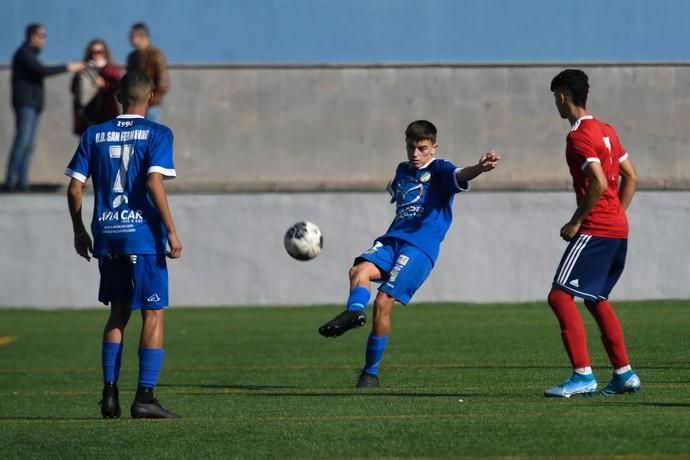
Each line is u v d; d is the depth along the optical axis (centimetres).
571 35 6906
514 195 5844
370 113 6831
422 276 3097
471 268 5875
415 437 2125
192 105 6906
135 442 2217
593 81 6594
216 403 2911
